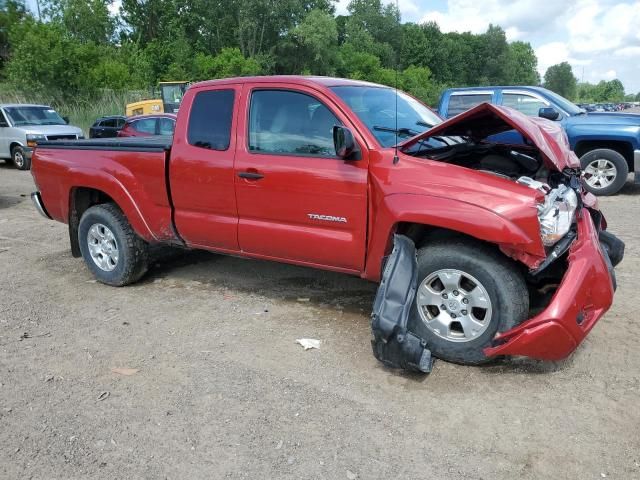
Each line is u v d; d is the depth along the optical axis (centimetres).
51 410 350
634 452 293
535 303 411
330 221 423
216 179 472
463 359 379
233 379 380
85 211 574
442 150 436
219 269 616
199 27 6331
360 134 410
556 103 1018
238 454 304
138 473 291
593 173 991
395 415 333
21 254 707
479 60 8412
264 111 457
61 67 2944
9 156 1627
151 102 2453
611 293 361
